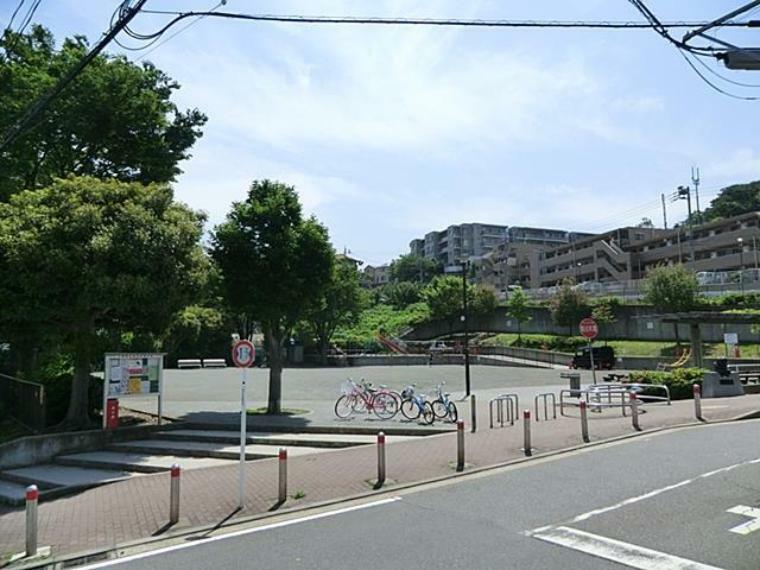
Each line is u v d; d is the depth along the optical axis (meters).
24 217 14.02
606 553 6.05
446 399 16.42
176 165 23.05
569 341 48.56
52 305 13.93
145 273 14.08
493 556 6.07
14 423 17.41
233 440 14.45
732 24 8.01
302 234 18.44
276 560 6.24
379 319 73.62
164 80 23.83
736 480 8.95
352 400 18.08
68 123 19.92
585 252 83.38
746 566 5.59
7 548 7.47
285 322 19.02
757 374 24.36
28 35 21.95
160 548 6.98
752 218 63.34
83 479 11.82
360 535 6.97
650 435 13.44
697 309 42.75
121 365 15.38
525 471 10.18
